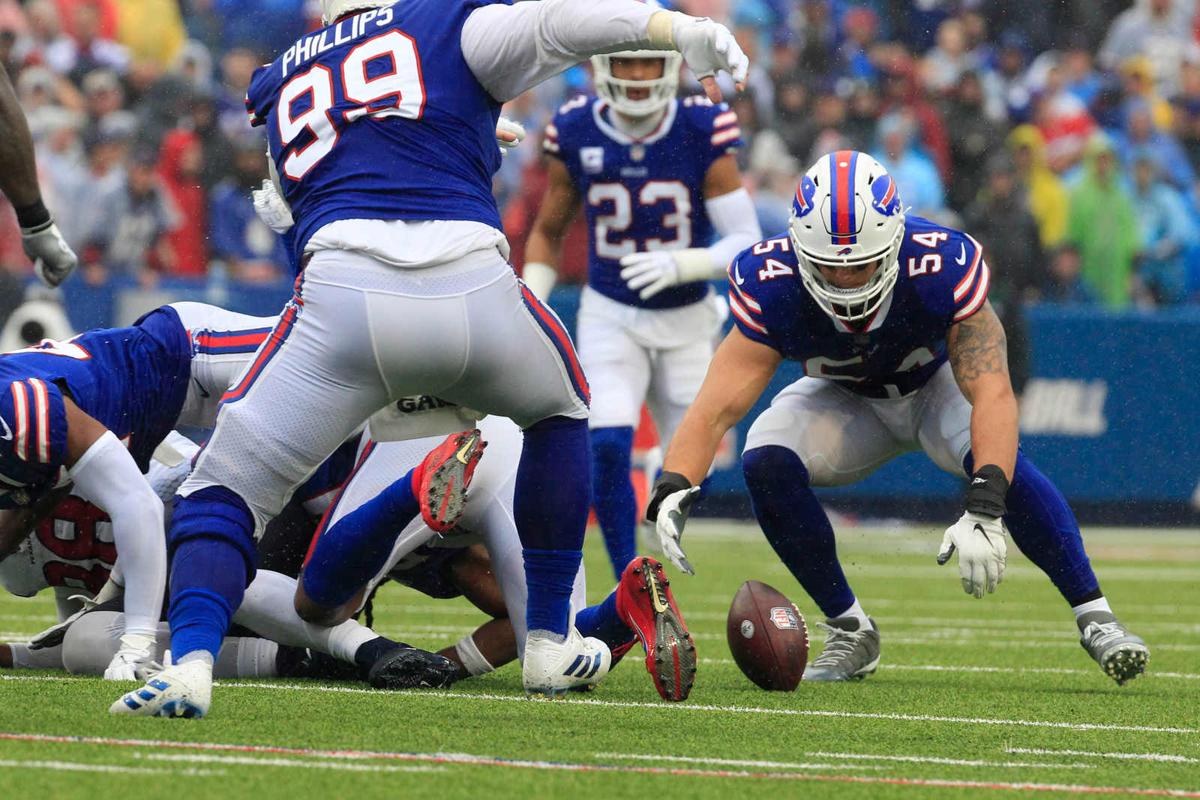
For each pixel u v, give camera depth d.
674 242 22.28
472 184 11.16
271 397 10.91
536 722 11.03
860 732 11.28
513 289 11.11
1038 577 30.58
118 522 12.58
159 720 10.38
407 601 23.64
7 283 35.84
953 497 37.66
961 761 10.07
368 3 11.78
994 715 12.59
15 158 14.47
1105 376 38.19
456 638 18.31
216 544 10.86
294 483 11.17
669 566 30.02
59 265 15.27
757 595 13.98
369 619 14.02
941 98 42.31
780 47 42.00
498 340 10.98
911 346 13.86
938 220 41.44
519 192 39.59
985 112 42.53
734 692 13.66
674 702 12.58
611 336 22.00
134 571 12.64
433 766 9.12
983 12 44.16
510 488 13.23
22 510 12.95
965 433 14.34
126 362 13.13
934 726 11.75
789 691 13.84
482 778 8.80
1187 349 38.34
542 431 11.90
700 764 9.55
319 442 11.00
